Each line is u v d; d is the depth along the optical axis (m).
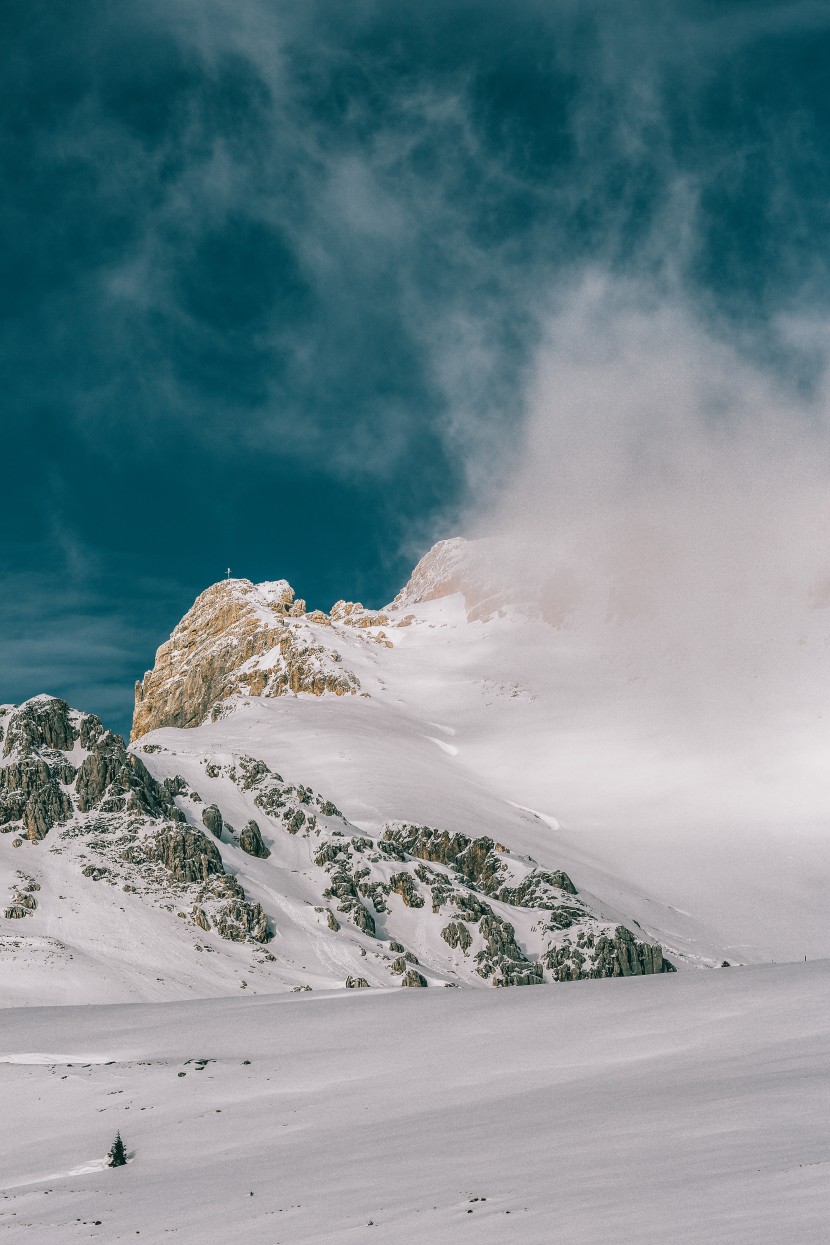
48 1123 64.12
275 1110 62.69
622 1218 33.50
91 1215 47.44
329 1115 60.69
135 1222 45.34
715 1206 32.88
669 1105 50.03
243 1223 42.53
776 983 74.69
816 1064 53.62
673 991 77.50
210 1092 66.62
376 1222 39.03
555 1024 73.44
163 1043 79.81
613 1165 41.16
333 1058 71.88
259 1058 73.56
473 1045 71.50
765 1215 31.03
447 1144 50.16
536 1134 48.97
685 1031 66.81
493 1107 57.28
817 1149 38.03
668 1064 60.62
